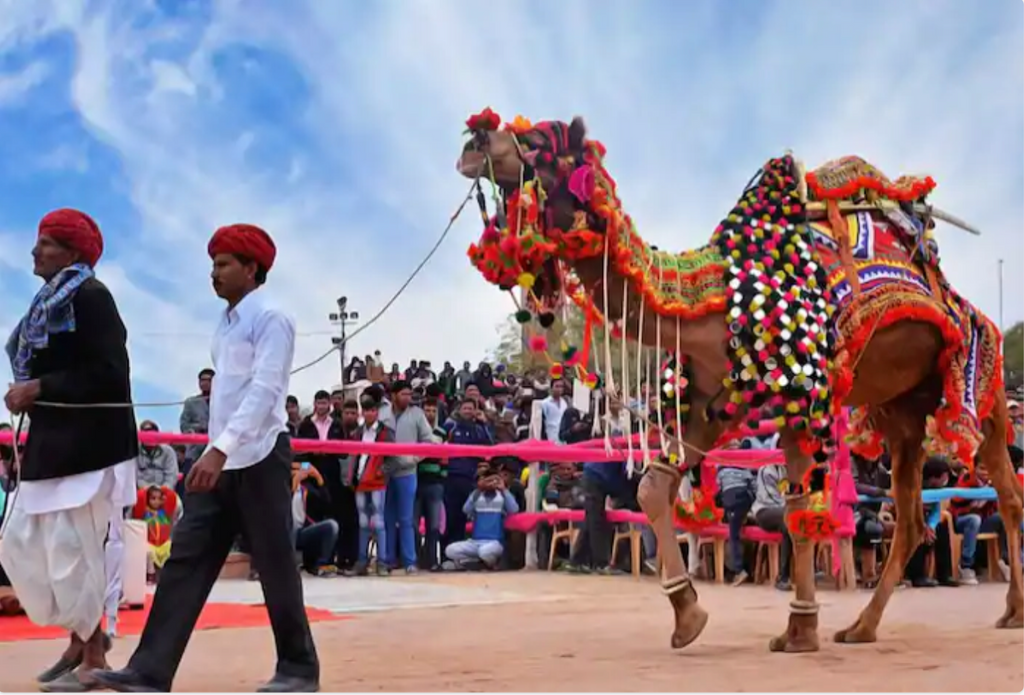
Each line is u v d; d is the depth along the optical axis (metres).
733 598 9.37
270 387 4.41
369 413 12.21
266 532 4.39
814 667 5.07
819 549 11.30
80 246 4.84
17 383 4.70
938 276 6.51
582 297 5.68
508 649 5.89
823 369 5.58
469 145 5.43
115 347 4.79
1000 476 6.95
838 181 6.20
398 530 12.34
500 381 17.45
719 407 5.90
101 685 4.63
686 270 5.74
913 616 7.59
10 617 7.98
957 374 6.34
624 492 12.05
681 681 4.66
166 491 10.32
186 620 4.37
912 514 6.40
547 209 5.42
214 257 4.60
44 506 4.66
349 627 7.01
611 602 8.75
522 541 13.37
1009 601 6.84
